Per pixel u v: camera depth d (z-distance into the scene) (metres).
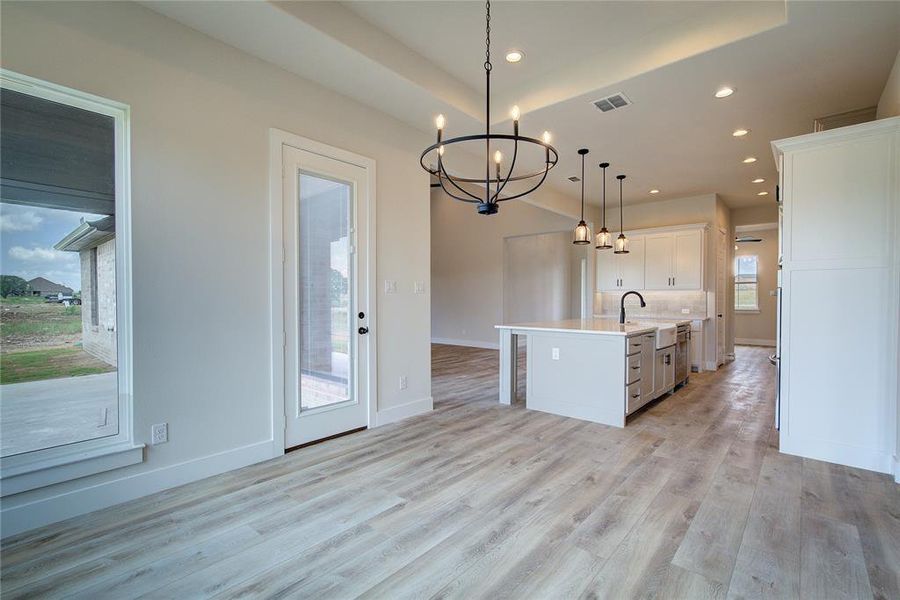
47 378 2.14
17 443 2.06
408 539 1.98
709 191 6.50
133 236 2.35
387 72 3.09
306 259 3.22
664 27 2.99
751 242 9.96
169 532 2.03
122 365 2.33
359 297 3.59
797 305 3.00
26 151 2.11
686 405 4.40
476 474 2.70
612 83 3.24
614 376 3.73
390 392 3.85
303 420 3.18
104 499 2.24
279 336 3.01
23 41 2.02
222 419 2.72
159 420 2.44
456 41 3.14
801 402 3.00
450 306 10.30
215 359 2.68
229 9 2.41
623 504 2.30
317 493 2.43
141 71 2.38
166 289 2.47
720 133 4.21
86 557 1.83
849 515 2.19
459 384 5.55
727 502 2.32
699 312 6.66
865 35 2.64
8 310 2.05
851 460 2.82
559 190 6.44
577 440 3.33
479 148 4.64
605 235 5.00
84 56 2.19
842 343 2.86
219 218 2.71
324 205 3.33
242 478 2.63
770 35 2.64
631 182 5.99
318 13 2.61
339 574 1.73
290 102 3.09
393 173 3.88
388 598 1.60
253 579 1.70
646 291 7.13
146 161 2.40
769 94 3.41
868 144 2.76
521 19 2.89
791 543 1.94
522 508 2.26
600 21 2.91
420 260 4.14
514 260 9.37
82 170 2.25
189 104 2.57
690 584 1.67
